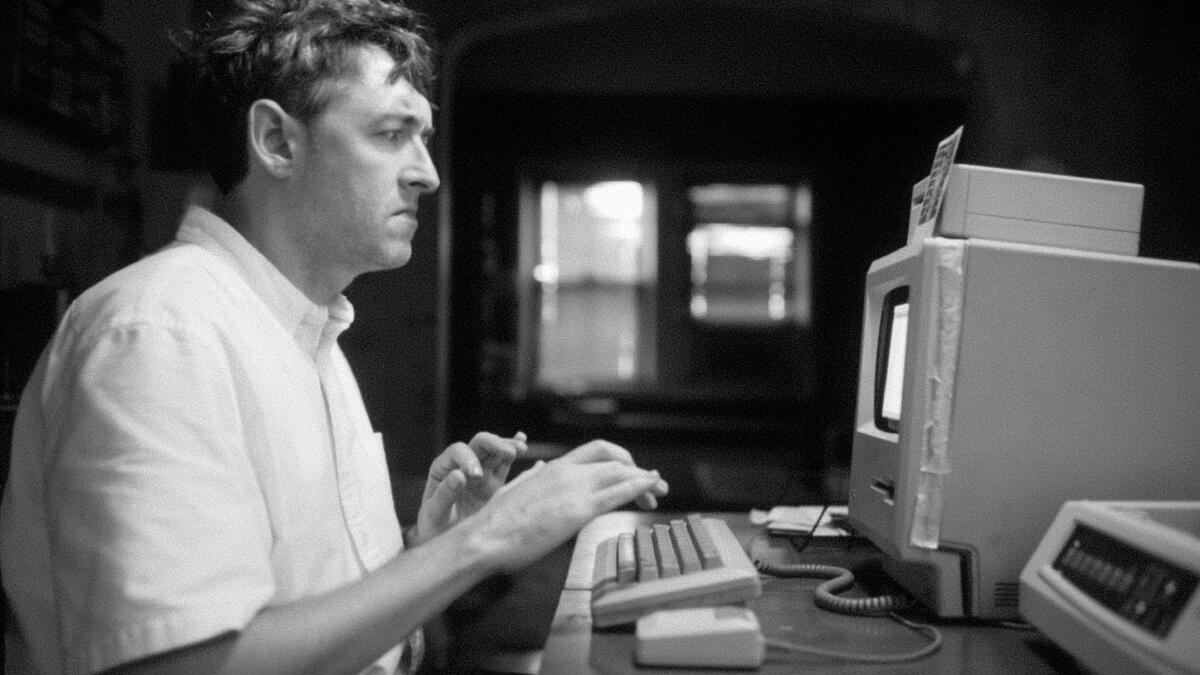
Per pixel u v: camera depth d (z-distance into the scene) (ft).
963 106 20.43
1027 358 3.22
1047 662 2.80
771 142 20.65
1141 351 3.25
